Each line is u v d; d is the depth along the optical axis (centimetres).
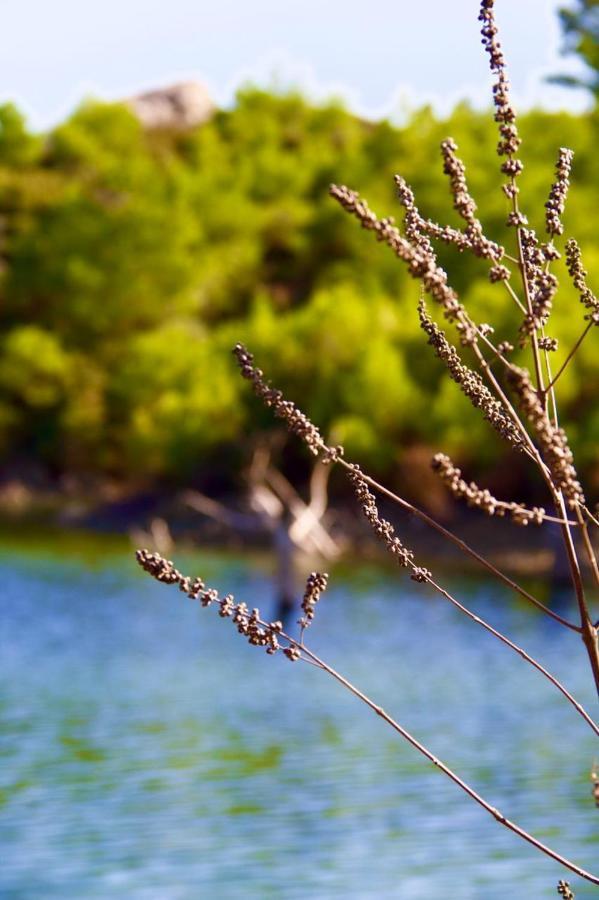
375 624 3934
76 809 1844
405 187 300
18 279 8238
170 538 6116
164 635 3766
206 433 6375
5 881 1519
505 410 321
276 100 11662
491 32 298
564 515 277
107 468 7244
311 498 6012
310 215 8819
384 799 1914
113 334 8038
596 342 5306
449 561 5338
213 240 8825
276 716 2589
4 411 7500
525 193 6631
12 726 2461
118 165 9144
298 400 6275
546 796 1925
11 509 7050
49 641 3647
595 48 7300
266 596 4403
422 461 5662
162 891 1479
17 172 9931
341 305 6253
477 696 2802
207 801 1889
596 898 1462
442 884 1514
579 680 2998
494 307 5141
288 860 1608
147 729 2434
